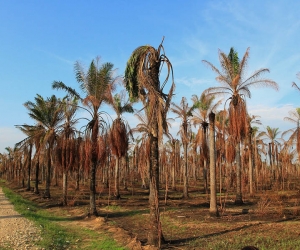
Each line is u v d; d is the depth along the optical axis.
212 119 17.33
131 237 11.87
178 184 53.28
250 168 31.19
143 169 25.16
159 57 10.84
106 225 14.90
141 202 25.70
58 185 49.09
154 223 10.51
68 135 22.23
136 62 10.90
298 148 28.20
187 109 28.59
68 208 22.48
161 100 10.38
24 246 10.13
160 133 10.32
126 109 26.42
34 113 26.91
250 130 30.94
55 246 10.45
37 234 12.17
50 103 27.33
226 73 22.16
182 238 11.70
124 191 37.28
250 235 11.35
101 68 19.05
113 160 32.81
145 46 10.87
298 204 20.81
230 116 21.67
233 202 24.98
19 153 42.56
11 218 16.55
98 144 17.92
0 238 11.24
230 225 13.98
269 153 45.28
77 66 19.09
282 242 10.02
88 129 18.39
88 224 15.90
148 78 10.48
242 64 21.59
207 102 27.39
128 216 18.27
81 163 20.41
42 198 29.89
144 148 23.91
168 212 18.80
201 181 58.97
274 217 16.17
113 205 23.56
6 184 66.19
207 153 28.39
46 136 26.06
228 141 26.28
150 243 10.44
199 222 15.16
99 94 18.77
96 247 10.51
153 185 10.69
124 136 19.91
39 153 29.11
